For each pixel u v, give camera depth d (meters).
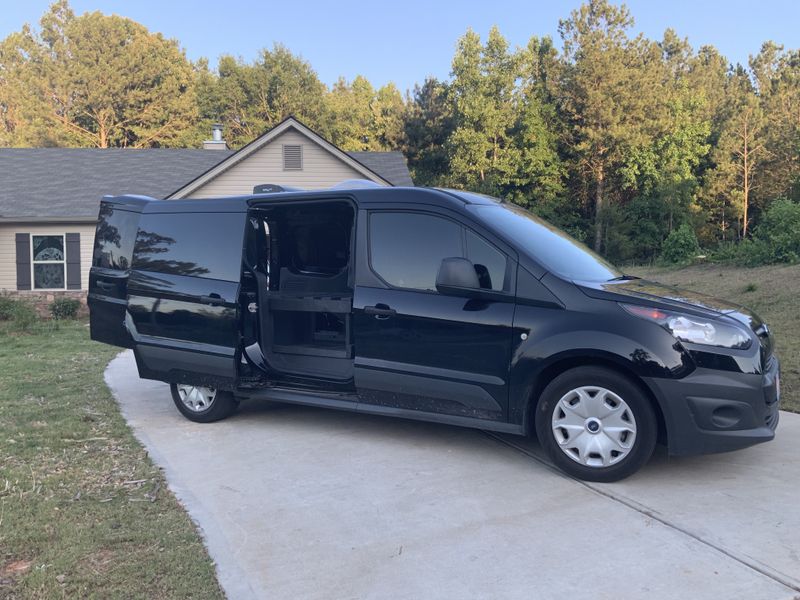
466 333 4.65
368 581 3.19
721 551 3.35
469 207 4.91
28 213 18.58
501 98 43.78
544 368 4.40
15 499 4.20
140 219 6.37
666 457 4.79
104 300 6.57
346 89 66.50
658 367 4.07
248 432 5.75
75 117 48.75
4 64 54.88
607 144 39.91
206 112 50.22
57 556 3.43
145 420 6.24
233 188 20.14
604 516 3.81
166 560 3.40
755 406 4.05
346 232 5.91
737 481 4.28
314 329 6.22
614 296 4.33
